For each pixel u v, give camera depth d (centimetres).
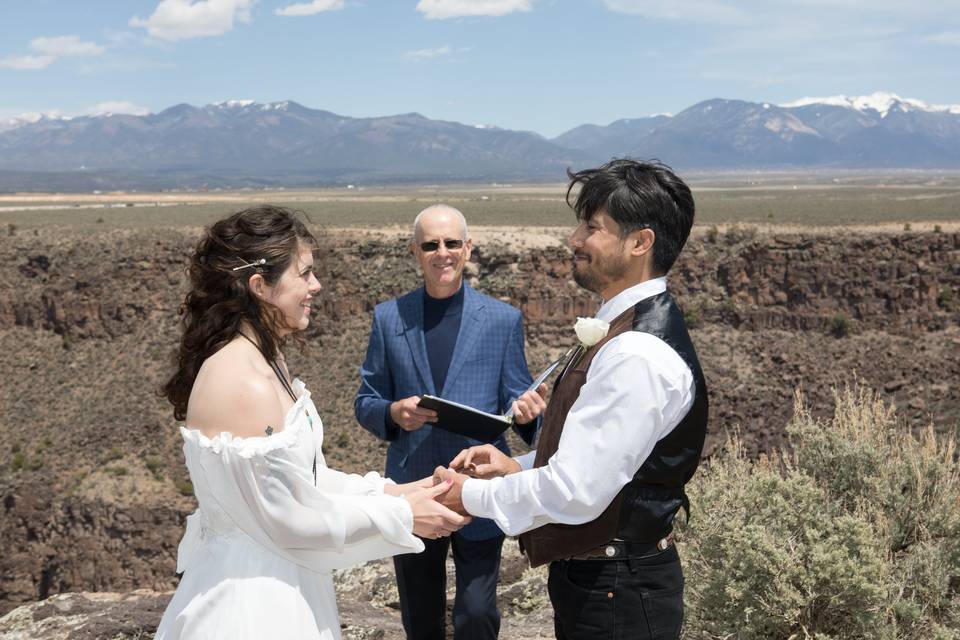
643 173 367
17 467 6612
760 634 508
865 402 666
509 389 564
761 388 6825
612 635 360
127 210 16212
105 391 7156
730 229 7881
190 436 325
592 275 379
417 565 538
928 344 7056
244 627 325
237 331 343
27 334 7731
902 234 7350
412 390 557
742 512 573
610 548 358
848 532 514
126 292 7619
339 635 362
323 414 6488
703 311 7500
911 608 501
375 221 11438
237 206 17612
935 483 586
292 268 346
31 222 12019
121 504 6319
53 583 6438
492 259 7094
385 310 580
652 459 353
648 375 340
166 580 6219
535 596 798
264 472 319
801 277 7344
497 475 422
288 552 338
